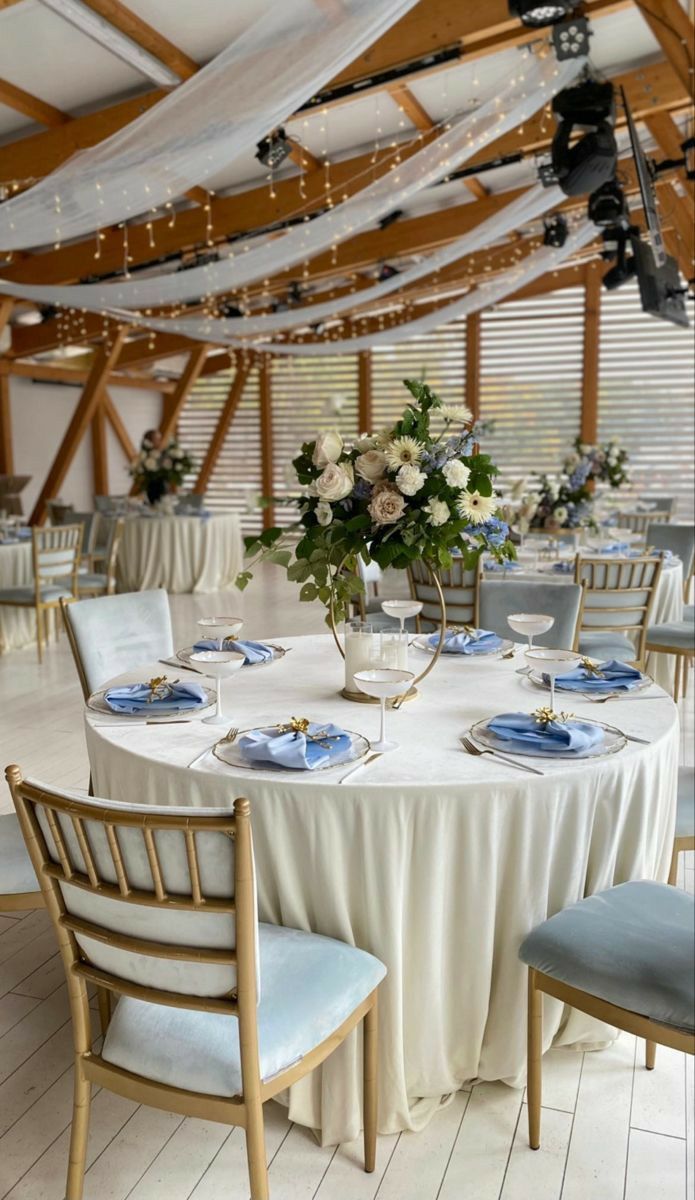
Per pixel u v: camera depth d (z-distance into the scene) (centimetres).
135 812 148
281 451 1394
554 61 521
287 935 194
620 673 266
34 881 223
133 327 1162
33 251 790
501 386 1234
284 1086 165
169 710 242
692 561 630
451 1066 210
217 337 1007
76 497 1453
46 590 659
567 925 193
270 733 213
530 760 204
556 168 533
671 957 180
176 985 160
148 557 964
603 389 1189
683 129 789
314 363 1353
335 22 385
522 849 197
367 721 235
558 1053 231
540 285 1195
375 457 241
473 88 620
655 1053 227
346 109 618
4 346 1180
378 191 628
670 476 1176
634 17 590
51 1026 243
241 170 686
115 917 160
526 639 365
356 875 195
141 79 532
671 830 234
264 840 196
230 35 489
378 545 247
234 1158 198
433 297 1259
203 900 151
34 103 537
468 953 202
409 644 314
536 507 674
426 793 190
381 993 198
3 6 393
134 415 1570
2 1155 198
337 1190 188
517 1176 192
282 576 1098
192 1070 162
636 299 1161
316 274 939
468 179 827
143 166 460
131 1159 197
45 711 529
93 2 434
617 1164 195
